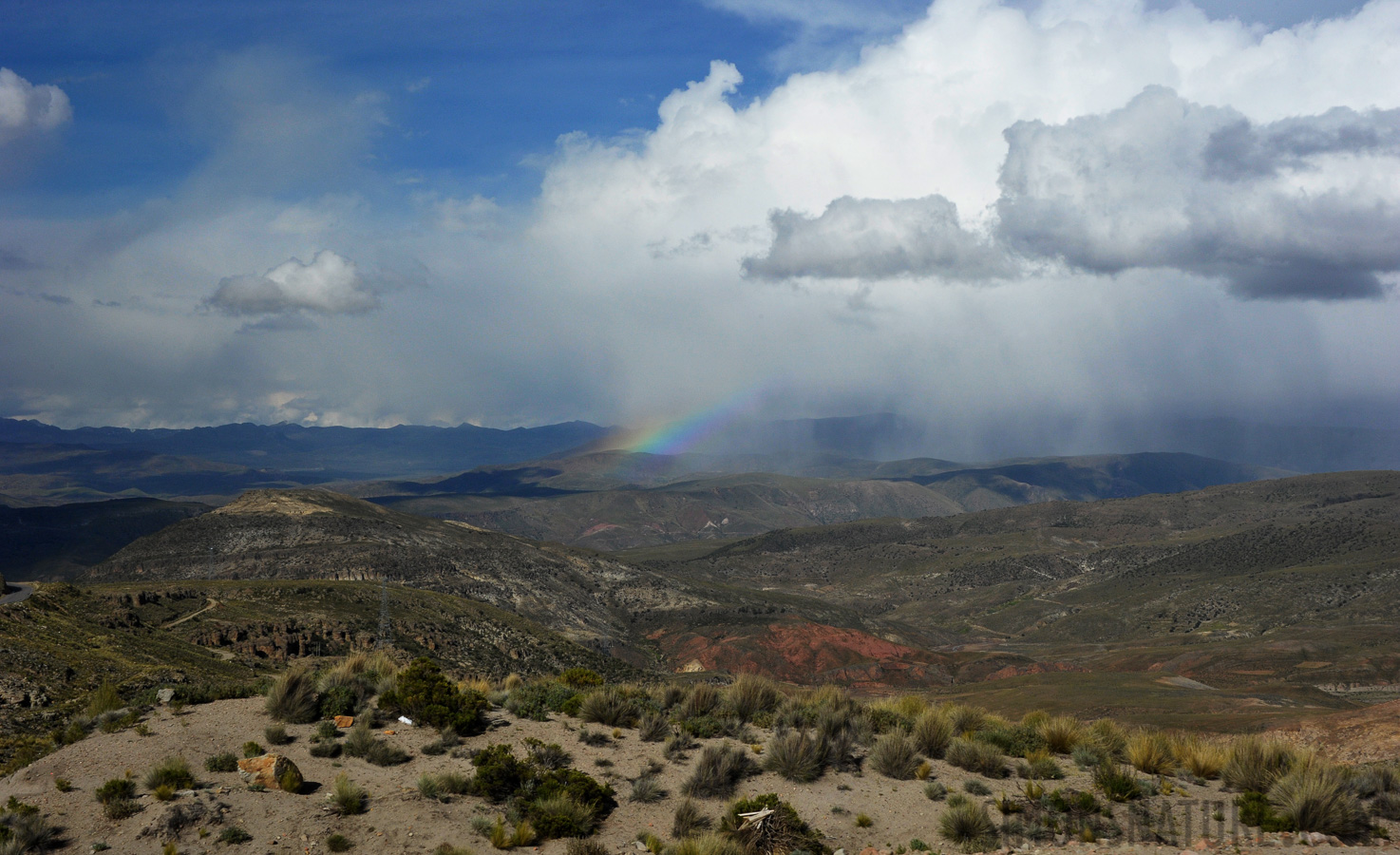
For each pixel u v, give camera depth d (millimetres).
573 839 15023
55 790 14859
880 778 18656
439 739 18719
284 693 19391
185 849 13281
